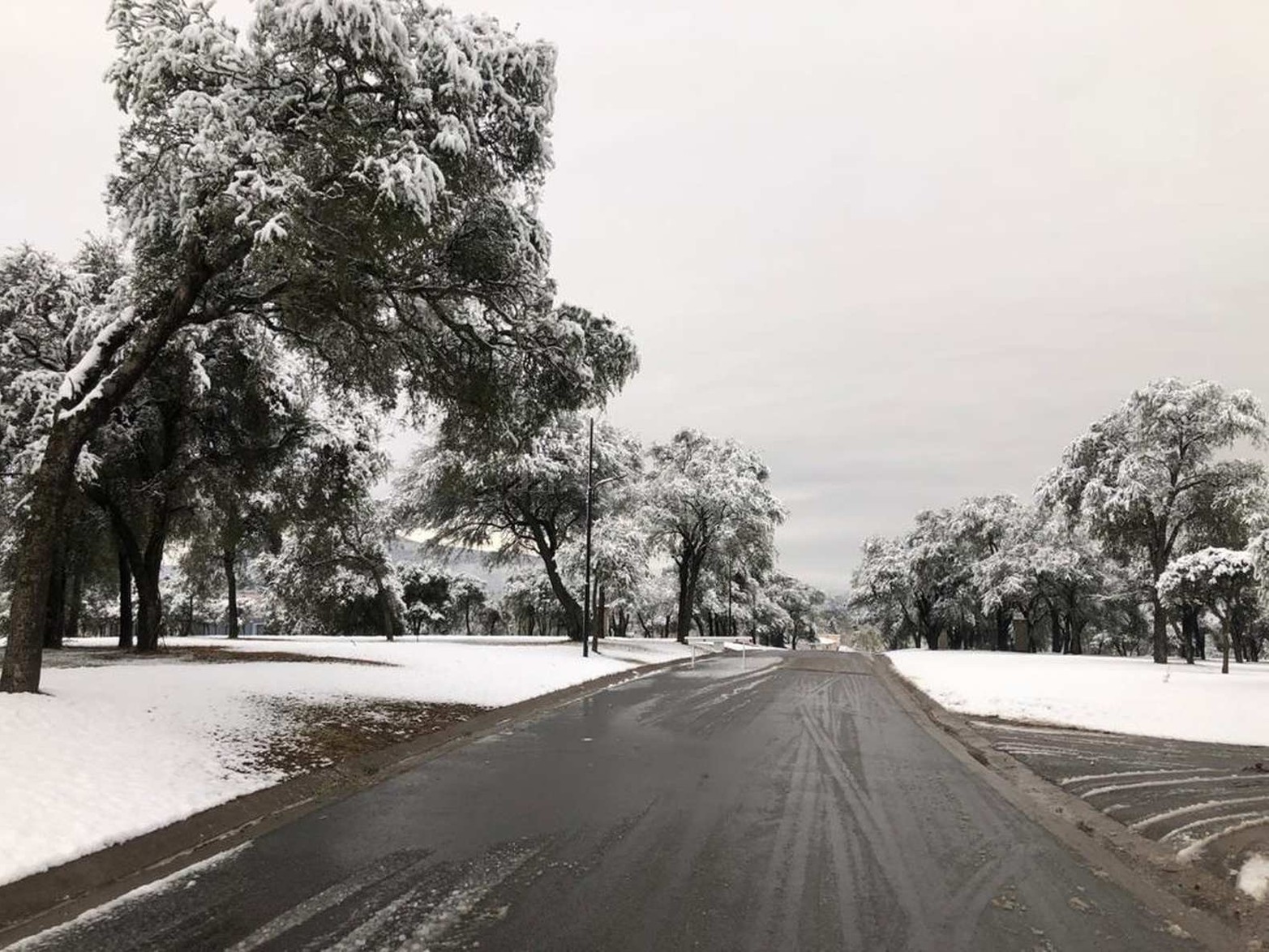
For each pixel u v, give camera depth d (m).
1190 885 5.75
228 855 6.09
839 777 9.46
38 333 18.03
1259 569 22.20
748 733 13.06
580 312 12.91
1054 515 41.03
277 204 8.61
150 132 9.52
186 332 16.53
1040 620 64.75
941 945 4.55
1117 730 14.16
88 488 18.34
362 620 45.66
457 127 9.45
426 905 5.05
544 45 10.57
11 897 4.95
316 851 6.20
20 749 7.39
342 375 14.30
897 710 17.25
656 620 72.00
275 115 9.23
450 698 15.67
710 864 5.93
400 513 36.03
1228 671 28.89
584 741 11.92
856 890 5.45
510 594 53.62
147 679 12.71
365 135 9.18
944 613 65.31
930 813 7.75
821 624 121.94
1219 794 8.86
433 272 12.09
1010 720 15.55
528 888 5.38
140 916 4.85
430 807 7.68
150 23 9.11
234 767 8.41
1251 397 34.56
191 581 35.59
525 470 33.00
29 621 9.74
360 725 11.73
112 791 6.87
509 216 11.25
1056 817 7.74
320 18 8.50
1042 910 5.15
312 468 22.59
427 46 9.39
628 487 39.47
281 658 19.36
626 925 4.75
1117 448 37.38
